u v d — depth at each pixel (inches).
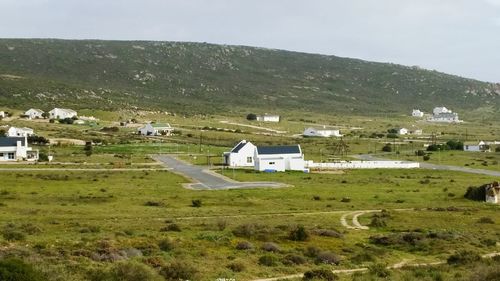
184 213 3134.8
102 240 2032.5
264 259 1856.5
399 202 3937.0
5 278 1180.5
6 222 2551.7
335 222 3011.8
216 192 4148.6
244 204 3595.0
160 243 2010.3
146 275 1487.5
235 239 2245.3
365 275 1701.5
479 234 2721.5
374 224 2955.2
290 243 2267.5
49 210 3053.6
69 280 1393.9
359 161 6909.5
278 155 6205.7
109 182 4571.9
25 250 1727.4
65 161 6353.3
